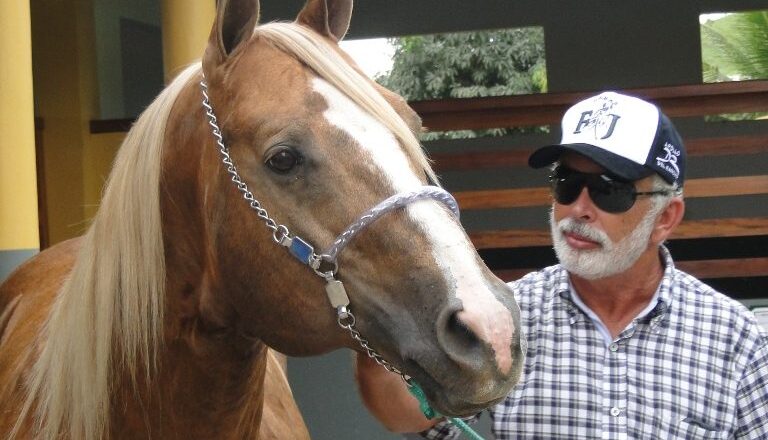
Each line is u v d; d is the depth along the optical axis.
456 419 1.74
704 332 1.78
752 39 8.82
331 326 1.38
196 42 3.89
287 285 1.39
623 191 1.72
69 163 6.15
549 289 1.91
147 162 1.53
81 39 6.12
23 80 3.24
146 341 1.52
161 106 1.56
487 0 6.80
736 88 4.46
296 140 1.35
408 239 1.30
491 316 1.23
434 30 6.81
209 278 1.50
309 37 1.46
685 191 4.40
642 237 1.74
